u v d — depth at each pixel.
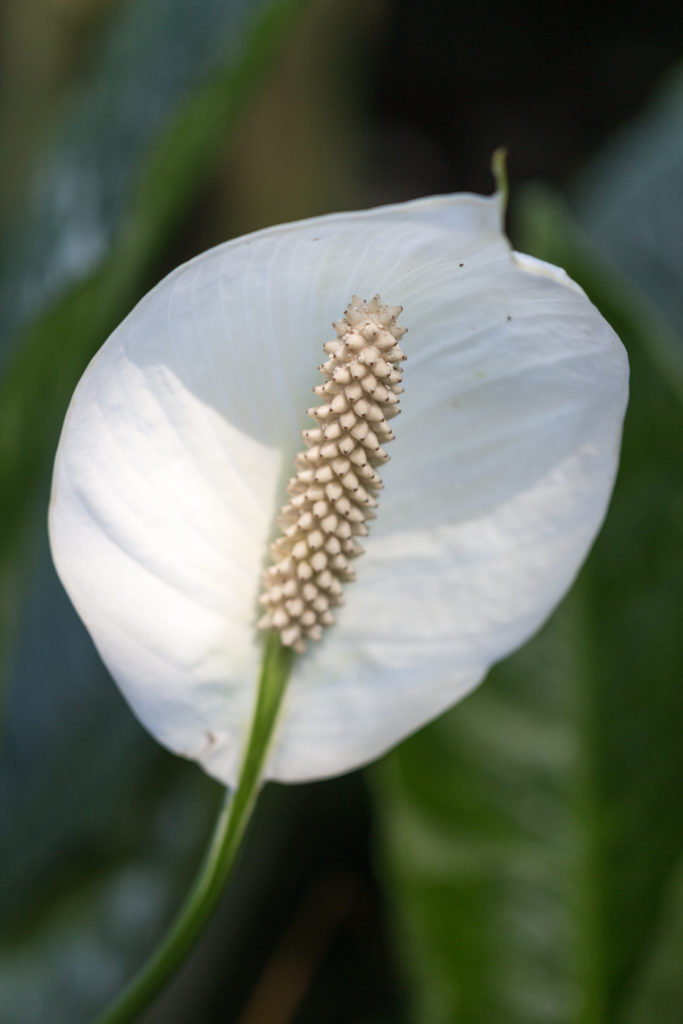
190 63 0.78
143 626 0.58
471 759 0.74
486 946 0.72
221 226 1.42
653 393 0.74
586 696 0.74
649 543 0.75
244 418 0.58
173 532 0.58
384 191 2.26
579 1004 0.72
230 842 0.58
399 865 0.73
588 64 2.39
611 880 0.73
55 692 0.82
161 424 0.58
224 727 0.59
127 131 0.79
